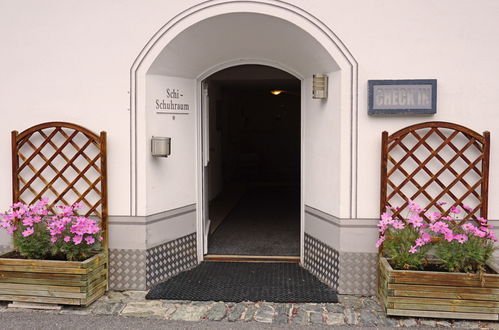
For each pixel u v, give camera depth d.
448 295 4.46
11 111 5.37
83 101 5.27
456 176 4.91
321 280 5.53
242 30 5.34
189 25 5.12
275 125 14.62
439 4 4.91
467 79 4.93
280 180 14.57
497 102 4.92
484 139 4.81
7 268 4.78
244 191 12.34
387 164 5.00
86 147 5.22
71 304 4.75
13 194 5.29
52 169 5.34
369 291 5.14
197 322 4.52
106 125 5.25
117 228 5.27
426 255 4.69
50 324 4.46
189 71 5.76
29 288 4.77
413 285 4.49
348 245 5.13
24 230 4.93
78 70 5.26
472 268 4.59
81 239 4.73
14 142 5.24
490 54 4.91
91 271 4.84
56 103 5.31
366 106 5.03
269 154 14.73
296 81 10.23
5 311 4.75
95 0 5.20
